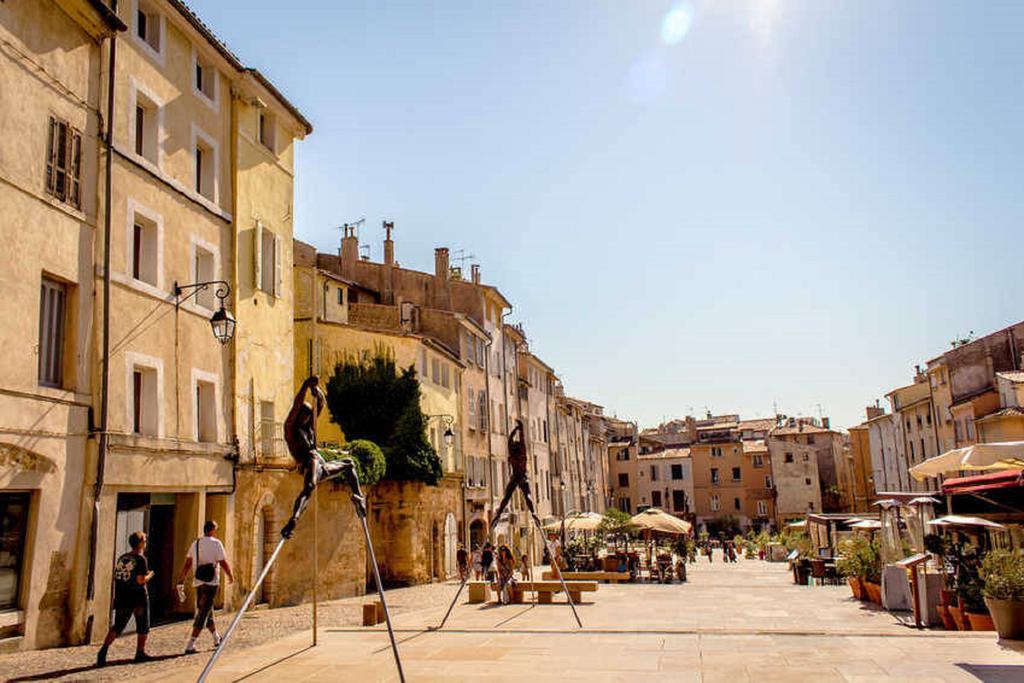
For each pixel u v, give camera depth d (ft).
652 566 128.06
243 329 71.26
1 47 45.34
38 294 47.11
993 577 40.32
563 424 227.61
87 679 35.12
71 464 49.06
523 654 38.24
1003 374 139.64
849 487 307.37
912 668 32.50
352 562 84.84
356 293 141.79
